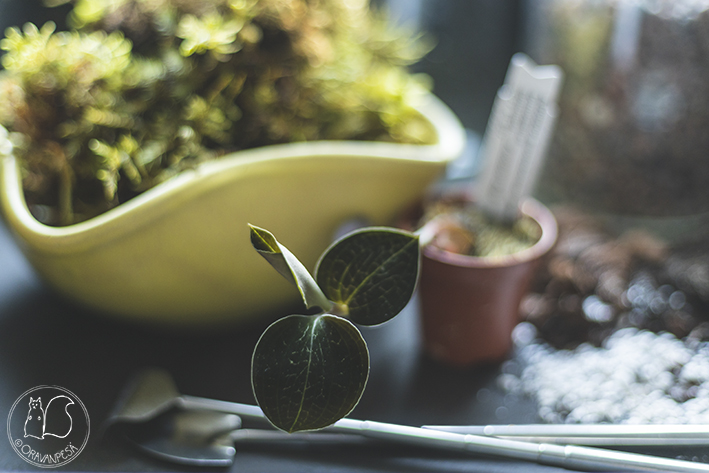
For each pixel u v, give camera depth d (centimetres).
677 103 47
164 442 40
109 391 43
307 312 47
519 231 45
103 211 43
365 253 35
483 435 40
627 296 47
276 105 46
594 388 43
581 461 39
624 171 49
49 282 43
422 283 44
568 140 50
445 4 62
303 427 34
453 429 41
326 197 43
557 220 50
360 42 51
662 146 48
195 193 40
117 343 45
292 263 34
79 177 44
